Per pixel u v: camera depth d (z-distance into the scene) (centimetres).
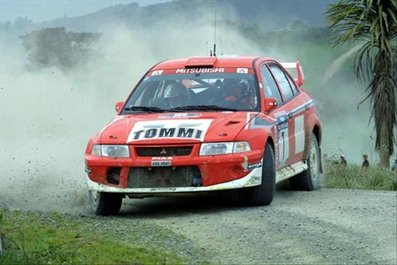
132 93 2283
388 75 4356
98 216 2064
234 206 2116
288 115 2302
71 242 1623
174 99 2228
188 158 2006
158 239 1719
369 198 2216
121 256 1543
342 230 1802
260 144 2058
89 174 2083
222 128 2052
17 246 1557
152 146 2025
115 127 2117
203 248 1658
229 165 2009
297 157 2370
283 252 1634
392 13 4403
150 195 2052
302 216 1944
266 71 2339
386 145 4309
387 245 1686
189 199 2278
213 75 2277
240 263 1562
